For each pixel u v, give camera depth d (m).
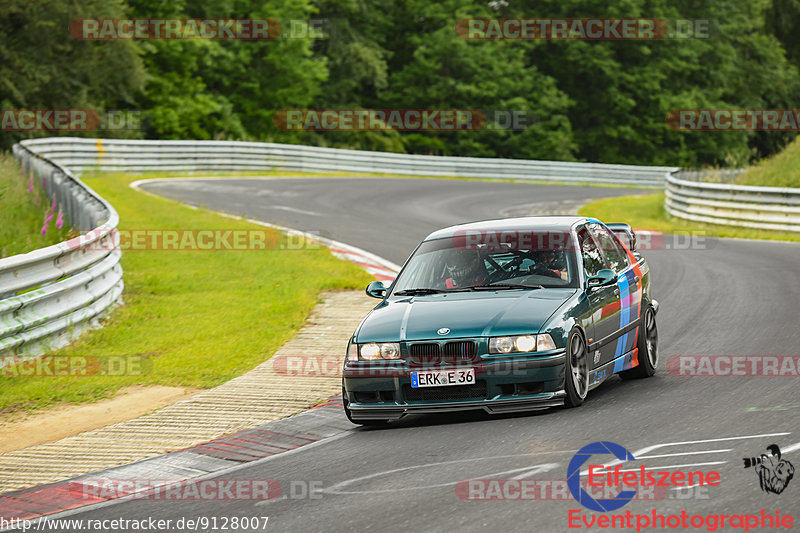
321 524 13.55
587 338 20.03
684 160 170.50
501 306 19.67
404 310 20.23
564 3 164.00
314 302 34.91
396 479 15.52
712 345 25.94
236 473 16.98
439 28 157.88
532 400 18.73
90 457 18.66
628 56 171.38
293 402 22.14
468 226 23.42
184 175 92.38
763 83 182.25
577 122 170.25
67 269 29.30
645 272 24.36
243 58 132.75
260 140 131.38
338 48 148.50
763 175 73.88
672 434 16.92
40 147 77.75
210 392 23.42
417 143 152.12
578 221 22.70
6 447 19.98
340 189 82.44
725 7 179.50
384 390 19.25
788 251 48.16
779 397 19.41
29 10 95.12
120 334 30.31
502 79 153.00
